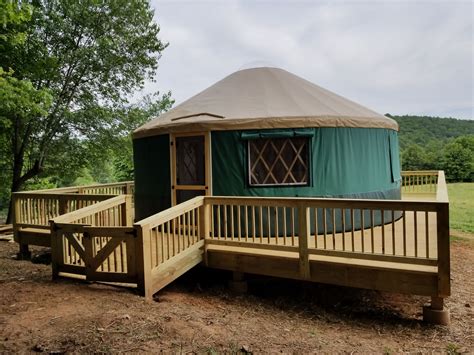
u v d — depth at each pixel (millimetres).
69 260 4547
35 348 2596
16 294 3812
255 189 6055
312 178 6070
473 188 21172
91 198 5910
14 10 7094
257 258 4734
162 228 4309
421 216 7656
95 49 11680
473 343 3549
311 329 3771
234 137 6047
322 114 6160
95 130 12289
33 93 8695
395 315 4266
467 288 5605
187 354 2662
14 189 11680
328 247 5051
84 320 3084
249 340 3121
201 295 4750
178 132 6379
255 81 7723
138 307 3520
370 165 6598
